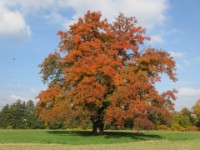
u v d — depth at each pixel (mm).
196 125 107062
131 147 31031
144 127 41750
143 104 40594
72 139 39125
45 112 45656
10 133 46938
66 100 43438
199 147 31453
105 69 40750
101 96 40375
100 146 32000
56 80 48156
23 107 117562
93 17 45938
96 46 43500
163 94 44031
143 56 44750
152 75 44781
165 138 45312
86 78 40594
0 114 117500
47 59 48406
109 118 40469
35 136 41250
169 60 45156
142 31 46688
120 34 46500
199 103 107812
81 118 42250
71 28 46344
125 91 40406
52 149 28344
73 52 43625
